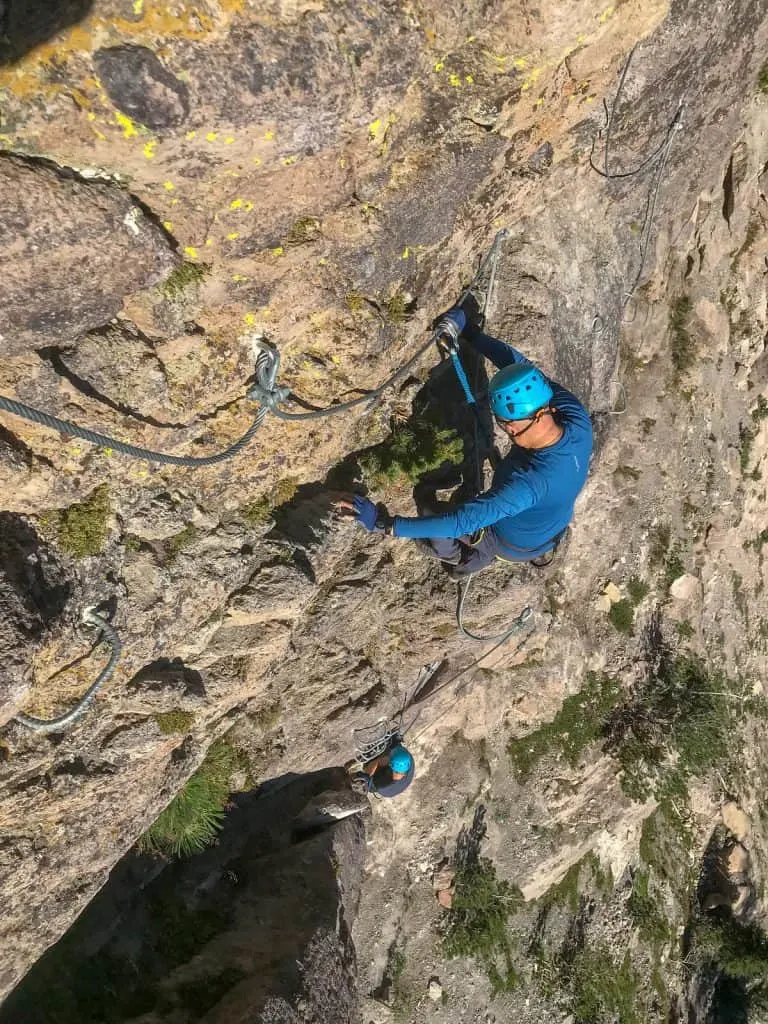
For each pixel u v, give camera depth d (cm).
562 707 1110
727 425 1236
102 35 271
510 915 1049
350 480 610
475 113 428
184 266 373
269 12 295
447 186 448
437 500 645
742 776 1360
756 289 1194
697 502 1221
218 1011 586
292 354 473
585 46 448
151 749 524
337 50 317
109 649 462
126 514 453
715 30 649
